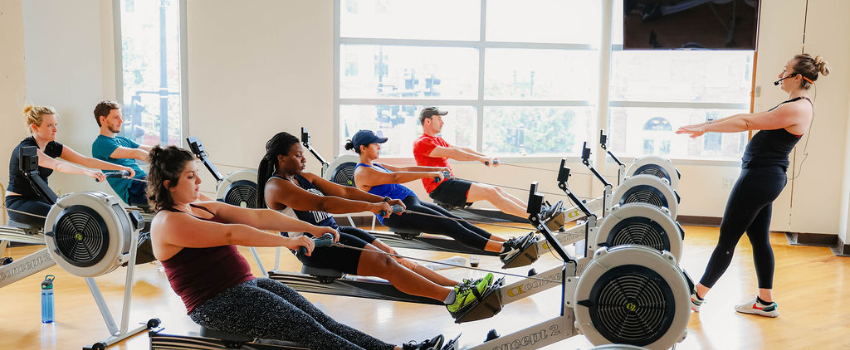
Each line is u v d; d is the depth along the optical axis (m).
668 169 5.16
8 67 5.17
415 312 4.00
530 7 6.57
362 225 6.35
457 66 6.54
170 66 5.92
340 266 3.31
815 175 6.07
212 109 5.98
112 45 5.71
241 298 2.57
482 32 6.50
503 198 4.86
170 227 2.50
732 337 3.67
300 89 6.16
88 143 5.66
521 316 3.93
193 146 4.25
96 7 5.57
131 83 5.85
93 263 3.34
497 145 6.73
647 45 6.42
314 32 6.12
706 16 6.29
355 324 3.79
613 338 2.56
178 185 2.50
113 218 3.32
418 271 3.47
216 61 5.93
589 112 6.78
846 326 3.84
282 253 5.35
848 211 5.67
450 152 4.93
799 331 3.76
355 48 6.32
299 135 6.21
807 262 5.36
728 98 6.55
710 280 4.00
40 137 4.27
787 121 3.76
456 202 5.01
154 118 5.95
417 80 6.49
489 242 4.13
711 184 6.60
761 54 6.21
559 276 3.46
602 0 6.43
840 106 5.96
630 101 6.64
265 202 3.43
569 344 3.48
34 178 3.57
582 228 4.47
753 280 4.75
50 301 3.76
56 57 5.44
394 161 6.48
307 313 2.72
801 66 3.82
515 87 6.67
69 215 3.32
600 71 6.52
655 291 2.50
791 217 6.17
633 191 4.41
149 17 5.82
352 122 6.43
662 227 3.52
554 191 6.73
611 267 2.54
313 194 3.33
